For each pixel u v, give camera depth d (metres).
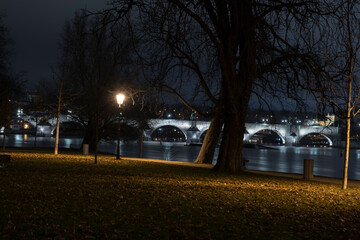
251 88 17.94
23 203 8.25
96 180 13.12
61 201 8.73
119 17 15.50
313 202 10.96
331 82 14.84
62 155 28.44
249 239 6.28
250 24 15.87
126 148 96.00
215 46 16.84
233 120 18.77
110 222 6.93
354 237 6.77
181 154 77.38
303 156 93.12
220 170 19.34
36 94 40.84
